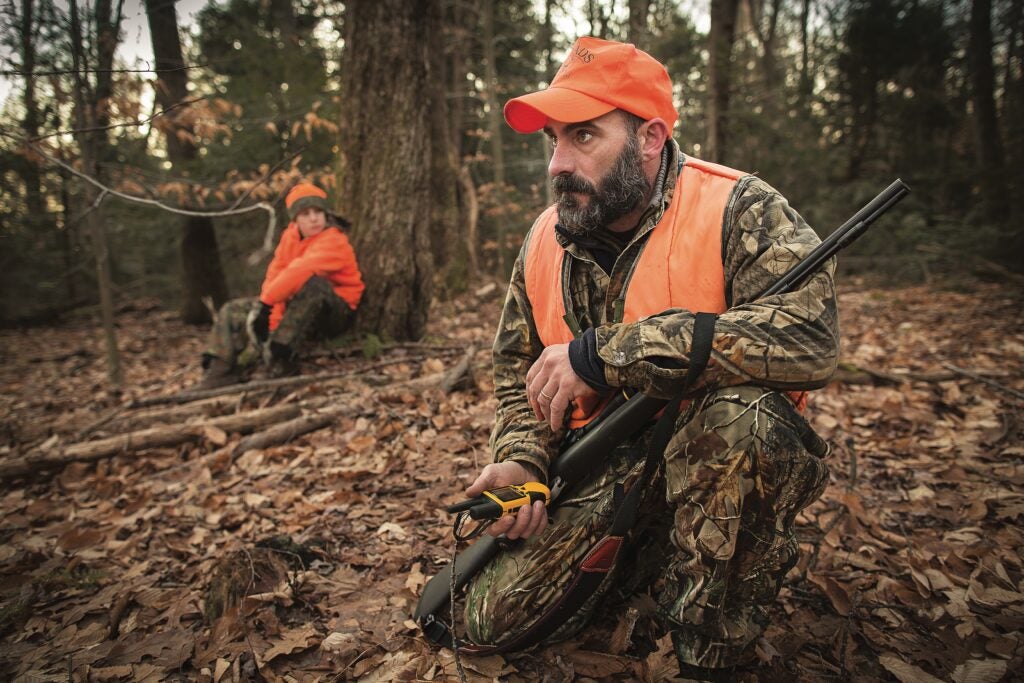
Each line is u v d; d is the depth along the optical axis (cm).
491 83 1016
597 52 128
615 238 143
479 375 377
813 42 1560
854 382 368
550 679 151
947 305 655
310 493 265
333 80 851
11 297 937
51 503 280
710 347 120
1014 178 845
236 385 388
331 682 155
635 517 142
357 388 377
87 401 475
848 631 164
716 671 136
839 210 1059
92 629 184
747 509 129
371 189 450
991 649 155
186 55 552
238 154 714
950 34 1273
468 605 155
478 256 1032
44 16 322
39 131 399
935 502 232
